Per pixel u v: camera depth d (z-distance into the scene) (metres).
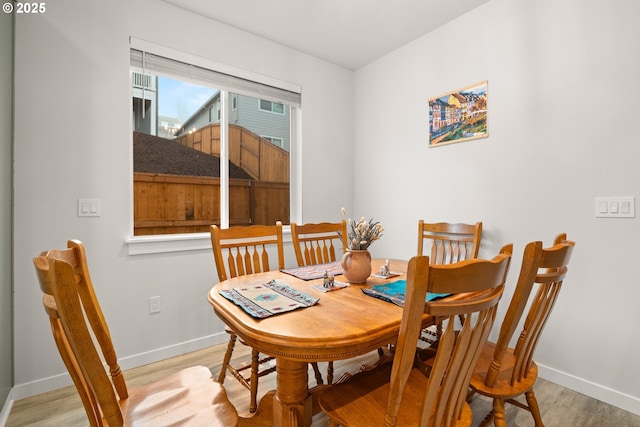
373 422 0.95
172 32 2.26
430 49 2.64
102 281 2.00
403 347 0.78
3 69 1.59
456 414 0.94
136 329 2.12
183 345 2.30
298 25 2.54
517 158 2.11
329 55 3.05
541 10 1.99
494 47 2.22
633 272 1.65
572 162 1.86
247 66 2.63
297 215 3.06
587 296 1.80
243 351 2.33
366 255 1.53
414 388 1.12
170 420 0.95
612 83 1.71
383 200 3.07
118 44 2.04
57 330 0.76
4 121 1.61
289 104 2.93
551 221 1.95
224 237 1.83
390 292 1.35
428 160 2.68
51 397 1.76
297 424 1.10
